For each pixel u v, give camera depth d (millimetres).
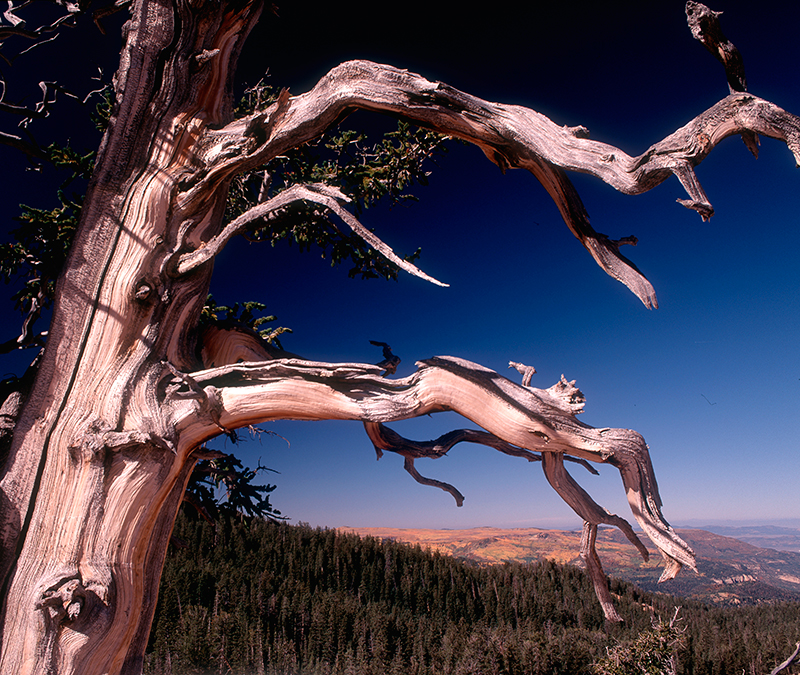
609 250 6070
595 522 6129
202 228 6383
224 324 7059
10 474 5223
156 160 6281
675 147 4883
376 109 6086
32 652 4535
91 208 6137
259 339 7078
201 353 7000
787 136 4320
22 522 5090
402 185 10000
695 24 4426
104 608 4828
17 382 5957
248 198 10156
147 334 5762
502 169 6527
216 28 6648
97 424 5270
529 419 5754
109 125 6367
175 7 6406
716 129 4676
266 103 6996
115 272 5844
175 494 5672
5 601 4820
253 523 43594
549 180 6203
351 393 5762
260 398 5652
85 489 5086
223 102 6848
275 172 9867
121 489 5129
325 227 9688
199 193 6203
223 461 11336
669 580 5629
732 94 4570
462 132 6172
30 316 7484
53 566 4895
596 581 6062
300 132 6125
